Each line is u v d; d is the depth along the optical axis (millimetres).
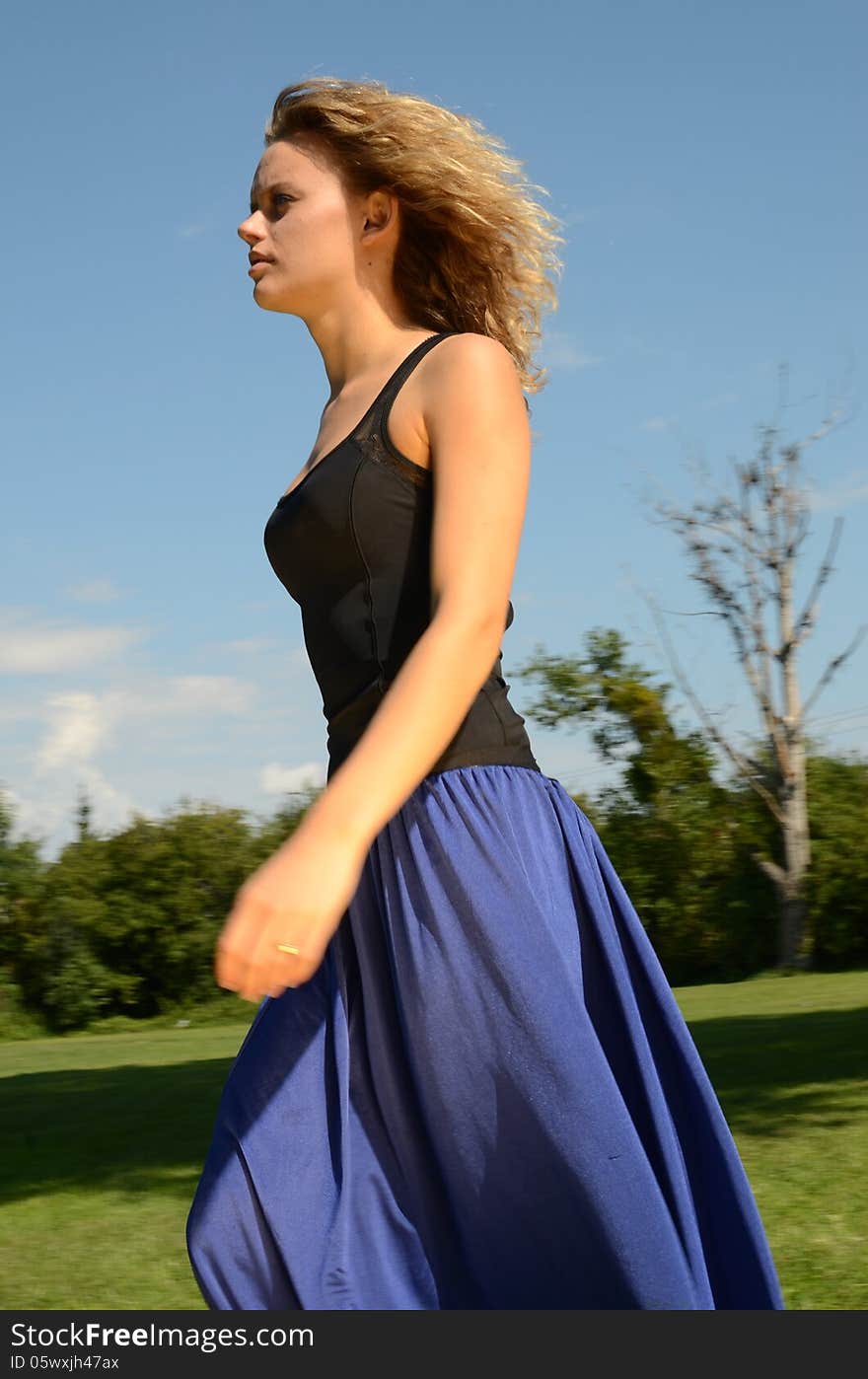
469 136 1902
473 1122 1593
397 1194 1641
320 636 1766
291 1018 1705
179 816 36562
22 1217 5965
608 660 36281
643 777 36031
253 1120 1639
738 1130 7055
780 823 34625
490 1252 1598
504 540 1587
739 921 35281
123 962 35625
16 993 34969
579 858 1742
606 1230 1536
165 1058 17625
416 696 1428
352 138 1828
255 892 1247
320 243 1822
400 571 1691
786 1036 12711
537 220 1966
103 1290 4219
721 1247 1703
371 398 1746
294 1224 1589
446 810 1658
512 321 2004
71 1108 11055
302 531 1736
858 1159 5848
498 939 1601
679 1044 1737
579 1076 1564
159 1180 6891
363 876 1694
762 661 33844
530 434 1684
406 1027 1627
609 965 1706
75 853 35844
